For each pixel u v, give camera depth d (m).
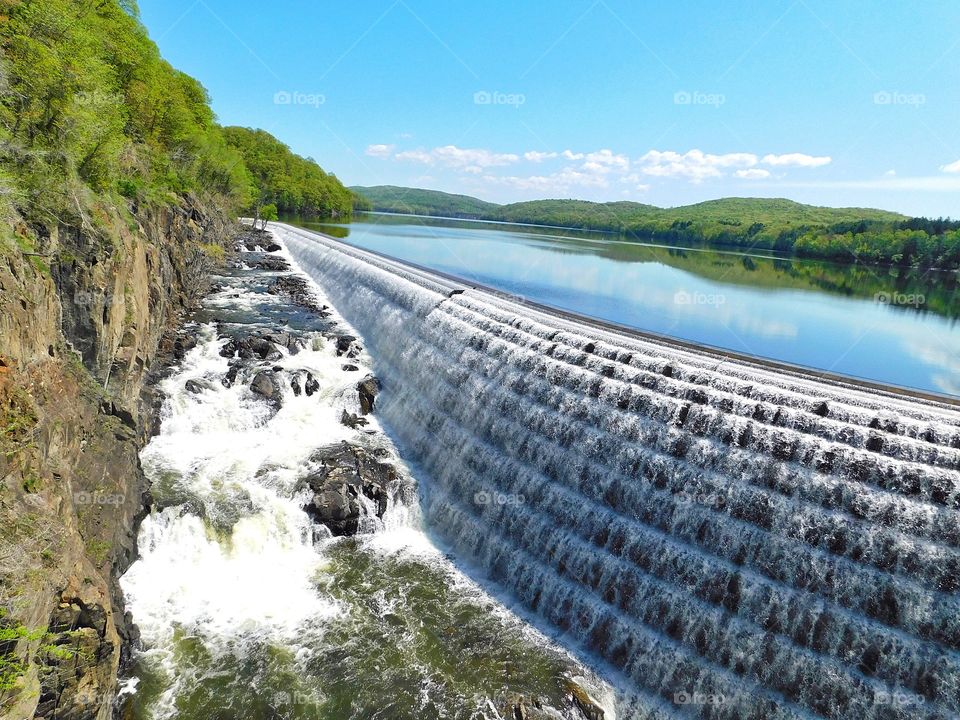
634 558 22.06
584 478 25.14
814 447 20.16
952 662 15.97
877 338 48.78
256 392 36.72
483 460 29.47
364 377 41.66
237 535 25.81
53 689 14.56
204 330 48.19
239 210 116.00
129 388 28.19
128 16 55.12
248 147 195.38
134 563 23.58
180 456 30.56
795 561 18.92
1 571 12.54
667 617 20.42
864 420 21.09
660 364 26.62
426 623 22.52
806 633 18.08
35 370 17.81
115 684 16.91
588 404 26.84
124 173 39.03
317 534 27.06
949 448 18.86
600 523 23.52
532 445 27.86
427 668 20.36
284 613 22.64
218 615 22.22
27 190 21.22
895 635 16.89
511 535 26.02
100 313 24.02
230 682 19.39
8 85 23.52
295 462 30.92
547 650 21.44
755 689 18.30
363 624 22.31
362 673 20.05
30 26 26.34
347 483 28.89
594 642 21.59
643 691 19.97
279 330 51.03
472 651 21.25
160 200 47.81
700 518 21.20
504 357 32.88
